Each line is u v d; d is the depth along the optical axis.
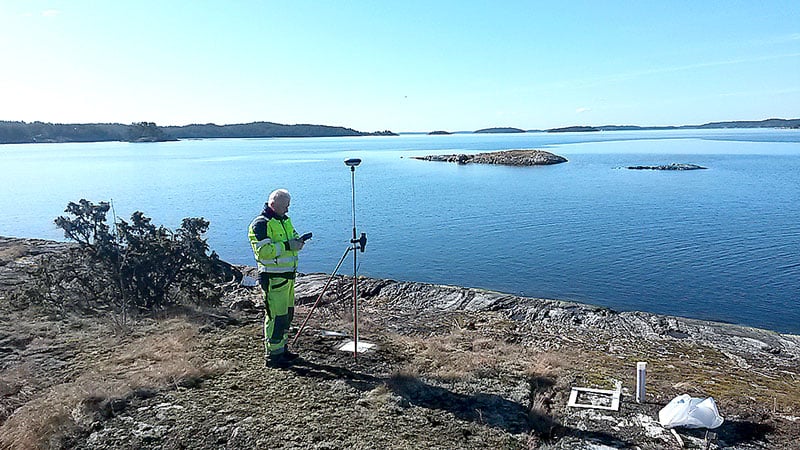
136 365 6.53
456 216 31.31
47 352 7.09
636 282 17.23
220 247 23.67
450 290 13.48
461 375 6.35
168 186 49.88
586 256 20.75
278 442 4.81
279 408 5.43
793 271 18.19
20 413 5.30
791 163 72.31
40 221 30.08
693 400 5.45
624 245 22.55
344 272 19.19
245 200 39.66
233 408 5.43
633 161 82.50
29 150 144.75
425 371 6.49
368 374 6.34
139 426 5.07
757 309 14.63
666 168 65.88
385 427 5.10
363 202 38.44
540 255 21.08
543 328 10.71
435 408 5.54
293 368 6.47
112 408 5.39
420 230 27.05
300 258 21.53
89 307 9.02
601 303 15.31
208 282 9.88
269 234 6.36
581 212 31.95
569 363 7.26
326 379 6.15
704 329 10.78
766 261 19.53
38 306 8.93
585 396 5.99
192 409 5.40
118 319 8.47
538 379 6.45
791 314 14.23
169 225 28.20
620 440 5.00
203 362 6.61
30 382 6.18
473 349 7.95
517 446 4.88
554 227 27.12
